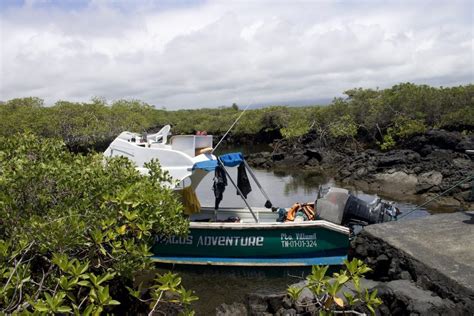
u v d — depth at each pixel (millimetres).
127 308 6680
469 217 7586
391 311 5551
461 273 5520
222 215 10422
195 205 9758
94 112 34438
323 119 33500
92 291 4473
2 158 6531
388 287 5715
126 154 9977
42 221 5086
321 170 25750
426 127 26391
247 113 47688
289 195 18797
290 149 31094
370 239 7020
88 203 5727
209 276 8977
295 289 5152
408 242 6551
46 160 6691
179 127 53844
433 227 7164
